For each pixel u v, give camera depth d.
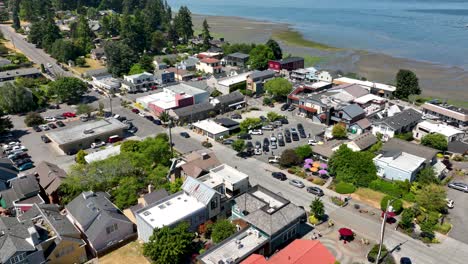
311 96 113.81
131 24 190.25
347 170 75.62
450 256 56.22
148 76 140.50
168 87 127.31
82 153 85.88
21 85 122.75
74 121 108.69
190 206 61.59
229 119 106.69
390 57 184.00
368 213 66.56
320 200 69.50
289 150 83.25
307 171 80.75
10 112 117.00
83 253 55.47
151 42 195.50
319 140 95.00
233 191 66.56
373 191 72.75
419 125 97.31
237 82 132.62
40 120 107.81
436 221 62.94
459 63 171.75
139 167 77.31
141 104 121.25
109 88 134.88
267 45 171.88
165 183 73.31
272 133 101.44
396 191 70.81
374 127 98.88
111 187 72.44
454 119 104.38
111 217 57.44
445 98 129.00
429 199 65.25
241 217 60.06
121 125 101.00
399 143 85.88
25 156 89.25
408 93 125.38
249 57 170.12
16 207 65.12
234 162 85.56
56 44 173.62
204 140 97.25
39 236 53.41
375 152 84.31
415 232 61.31
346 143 87.31
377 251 55.28
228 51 182.75
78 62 168.50
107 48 156.38
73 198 67.94
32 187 68.88
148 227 56.59
